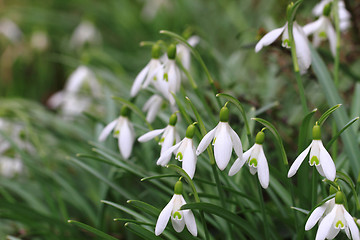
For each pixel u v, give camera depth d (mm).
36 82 6418
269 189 2490
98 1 7102
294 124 3352
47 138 3916
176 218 1783
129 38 6441
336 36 2574
